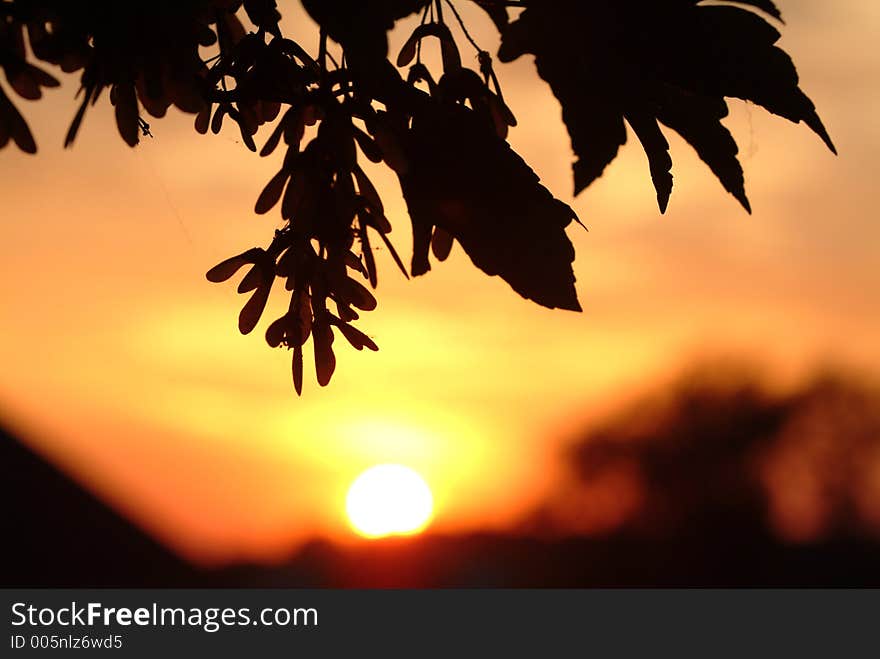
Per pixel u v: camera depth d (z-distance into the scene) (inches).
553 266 100.1
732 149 110.7
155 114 99.5
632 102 105.7
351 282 104.6
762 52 103.3
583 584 1135.6
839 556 1128.8
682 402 1167.6
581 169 106.0
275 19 101.3
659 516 1146.7
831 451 1154.0
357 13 83.1
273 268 105.7
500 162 99.7
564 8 104.2
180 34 96.9
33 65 95.3
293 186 100.3
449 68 108.3
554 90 106.3
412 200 99.6
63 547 917.2
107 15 94.0
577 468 1162.6
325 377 106.7
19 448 936.3
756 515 1136.2
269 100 100.3
